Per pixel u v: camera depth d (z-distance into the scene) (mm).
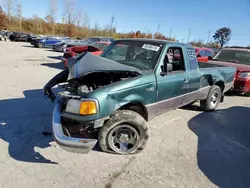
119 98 2969
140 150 3316
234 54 8555
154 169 2984
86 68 3014
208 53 10852
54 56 16281
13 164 2863
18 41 33500
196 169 3068
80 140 2686
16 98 5461
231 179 2912
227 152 3611
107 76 3371
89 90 3098
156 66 3568
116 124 3055
